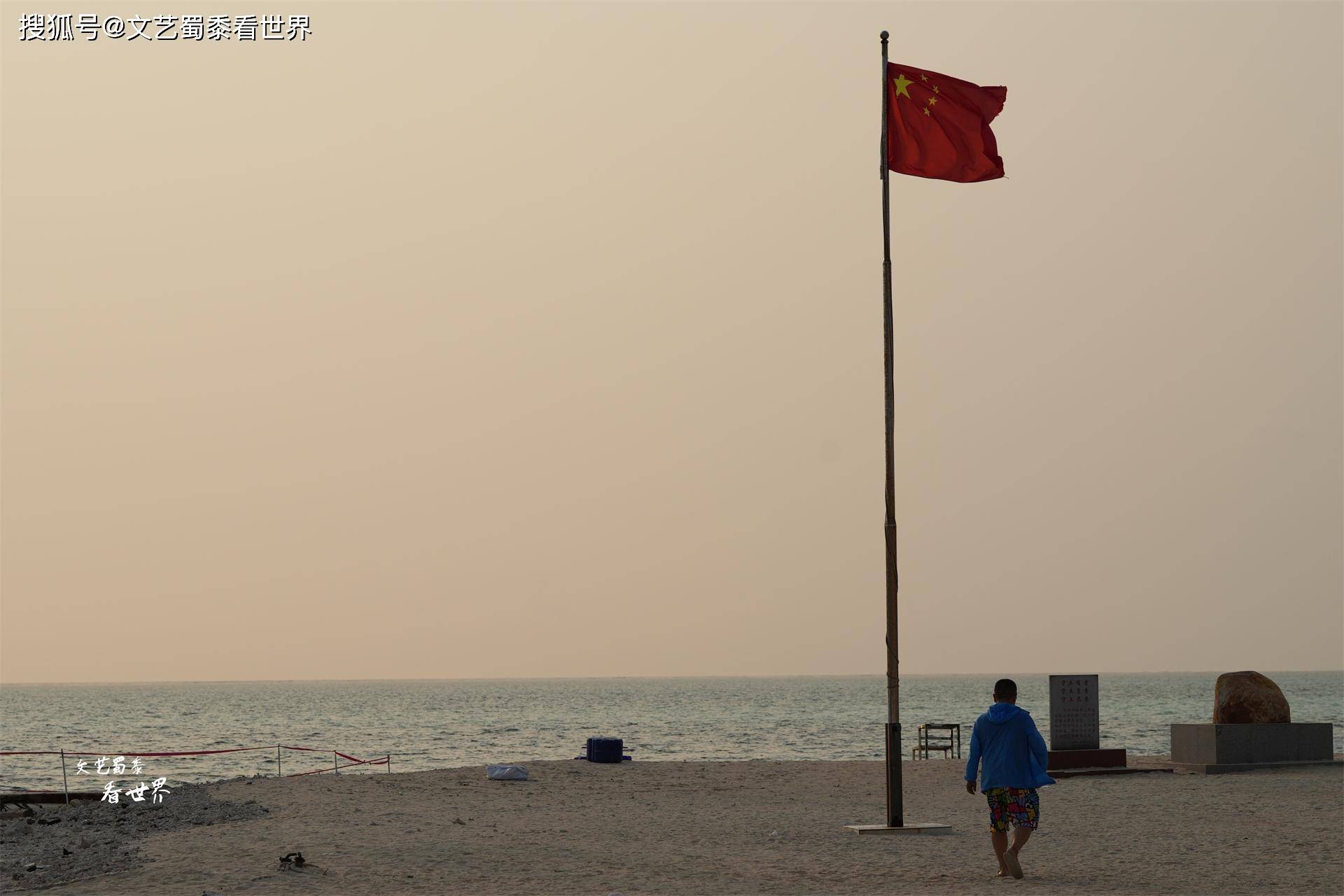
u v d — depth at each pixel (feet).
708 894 40.32
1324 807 65.46
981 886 41.81
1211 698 549.13
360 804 68.54
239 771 162.20
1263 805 66.80
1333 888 41.34
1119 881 42.78
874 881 42.91
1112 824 59.36
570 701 639.76
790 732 276.41
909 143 60.34
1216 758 88.58
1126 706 442.91
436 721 375.66
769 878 43.52
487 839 53.36
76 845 51.26
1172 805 67.46
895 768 57.06
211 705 591.37
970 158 60.49
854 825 59.06
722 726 319.88
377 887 41.57
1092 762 89.86
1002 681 45.19
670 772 93.45
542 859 47.83
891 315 58.54
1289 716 91.91
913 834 56.08
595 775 90.43
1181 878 43.29
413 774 90.63
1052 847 51.55
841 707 495.82
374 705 576.61
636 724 340.59
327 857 47.50
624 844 52.26
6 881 42.14
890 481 57.77
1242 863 46.80
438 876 43.80
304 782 83.20
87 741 270.46
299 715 435.94
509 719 388.78
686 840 53.83
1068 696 91.30
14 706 592.19
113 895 39.58
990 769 44.24
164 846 50.29
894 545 57.67
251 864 45.44
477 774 90.43
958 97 60.39
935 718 369.91
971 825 59.77
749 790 79.20
